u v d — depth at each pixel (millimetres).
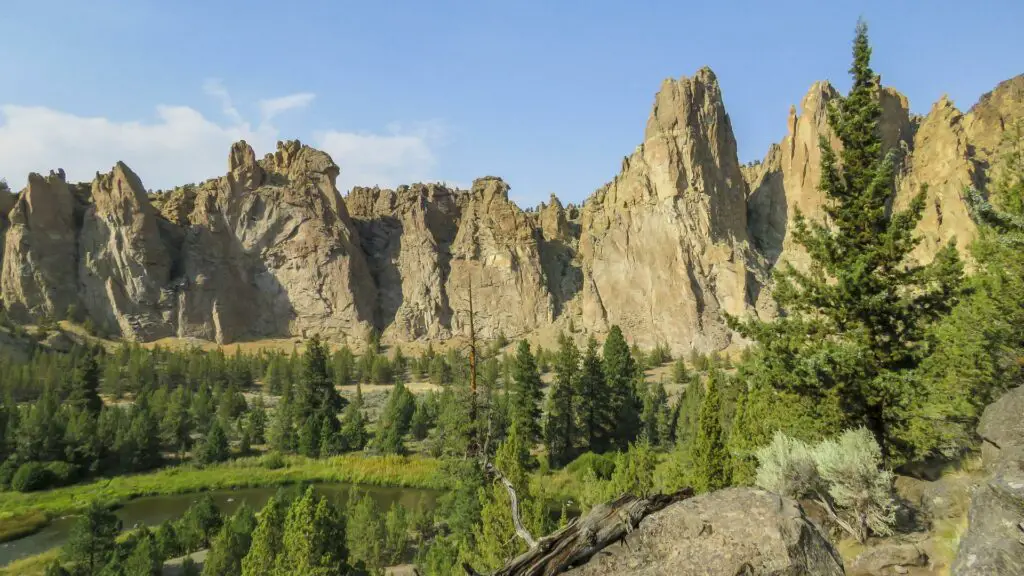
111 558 42625
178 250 189125
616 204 196250
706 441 33688
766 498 7301
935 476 18328
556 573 6984
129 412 93375
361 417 98875
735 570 6430
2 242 168250
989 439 12906
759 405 29516
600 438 90125
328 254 195000
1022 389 13172
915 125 196875
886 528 14336
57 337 149000
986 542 8578
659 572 6543
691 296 167250
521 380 83062
